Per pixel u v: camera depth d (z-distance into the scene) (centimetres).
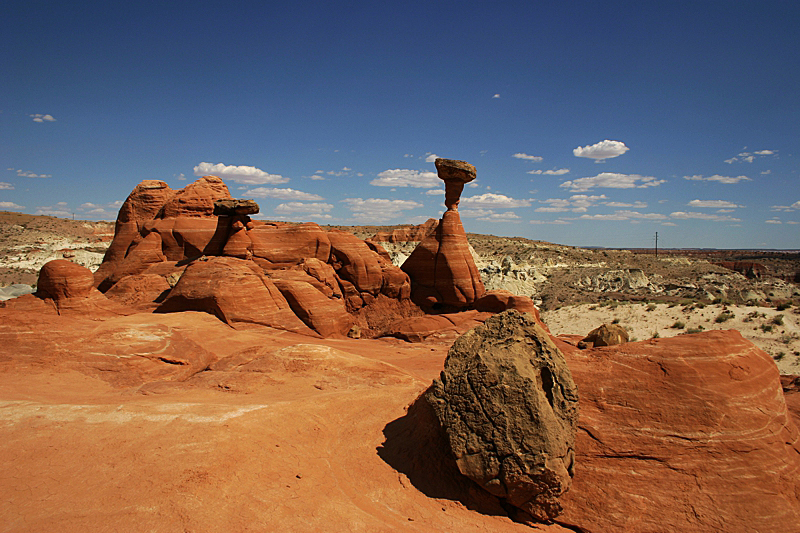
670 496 822
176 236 3544
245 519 673
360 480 877
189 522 649
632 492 830
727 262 12638
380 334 3108
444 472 878
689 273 10581
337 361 1658
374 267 3469
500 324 971
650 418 912
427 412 945
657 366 987
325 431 1080
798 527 784
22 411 1021
